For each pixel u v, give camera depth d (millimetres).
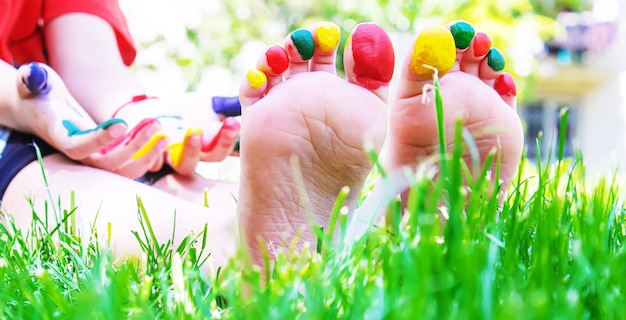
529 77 3328
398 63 1928
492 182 622
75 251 659
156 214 677
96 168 783
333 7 3266
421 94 598
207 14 3430
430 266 491
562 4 4500
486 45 610
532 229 590
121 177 752
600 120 6133
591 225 562
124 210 692
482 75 621
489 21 3029
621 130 6008
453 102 600
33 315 510
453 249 508
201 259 634
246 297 549
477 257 501
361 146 582
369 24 588
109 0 951
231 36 3418
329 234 546
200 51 3359
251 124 579
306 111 575
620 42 5961
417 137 606
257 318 482
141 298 518
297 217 595
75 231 702
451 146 610
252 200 591
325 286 507
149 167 808
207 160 862
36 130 787
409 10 3150
